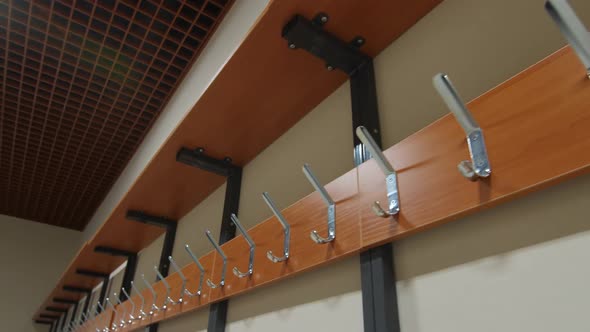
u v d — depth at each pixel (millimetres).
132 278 2520
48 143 3332
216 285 1187
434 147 630
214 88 1043
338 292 814
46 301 4094
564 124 469
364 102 920
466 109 562
